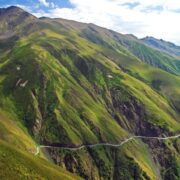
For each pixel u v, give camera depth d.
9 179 135.38
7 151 155.38
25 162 155.12
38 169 156.88
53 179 157.12
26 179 142.38
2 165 142.00
